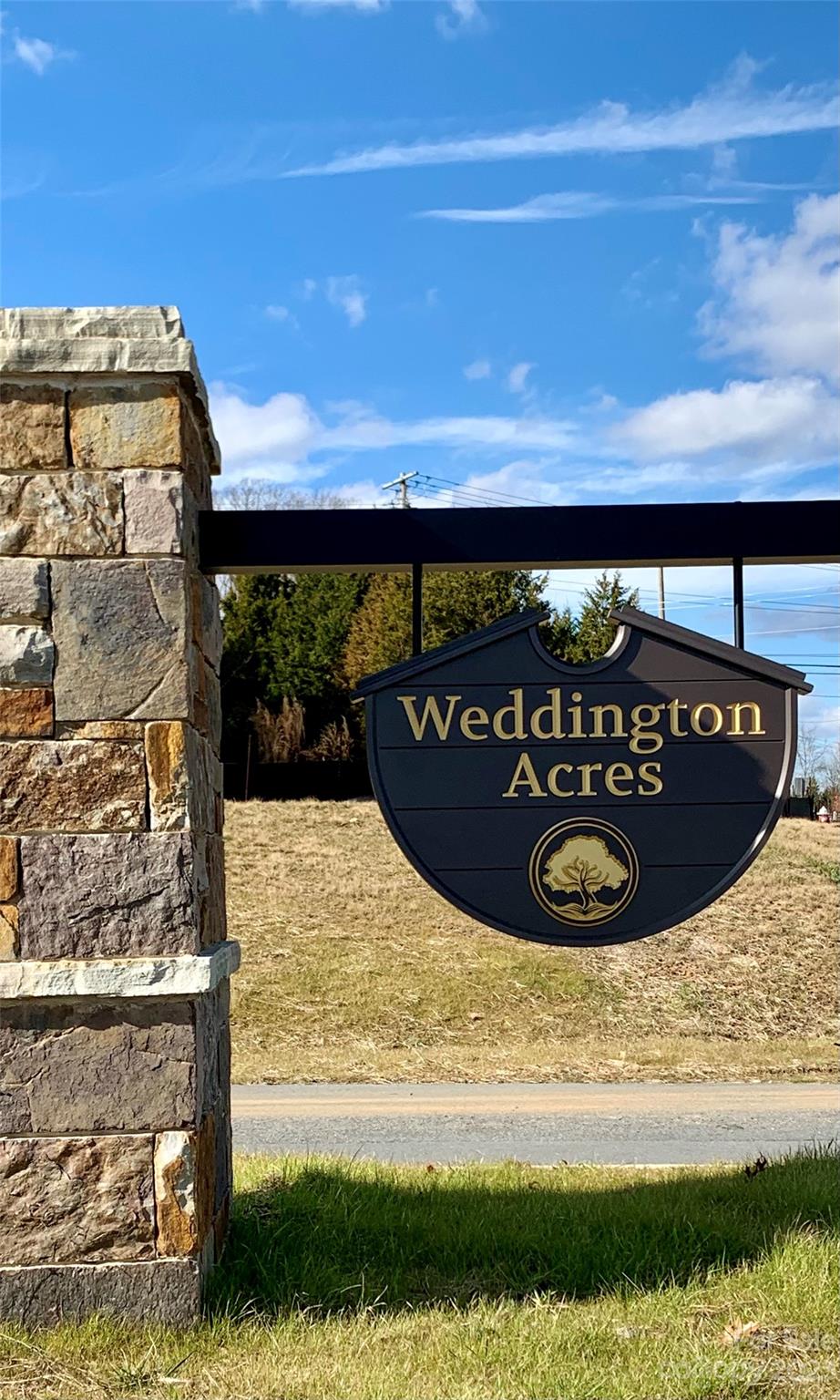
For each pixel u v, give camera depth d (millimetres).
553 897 5383
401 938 17953
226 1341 4488
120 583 4859
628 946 18219
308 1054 13969
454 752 5441
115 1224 4652
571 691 5461
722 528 5414
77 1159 4676
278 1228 5543
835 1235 5465
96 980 4641
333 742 32562
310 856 21984
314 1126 9586
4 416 4898
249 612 34719
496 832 5410
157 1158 4680
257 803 26016
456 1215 5941
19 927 4734
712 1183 6613
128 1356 4363
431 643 27219
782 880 21547
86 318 4902
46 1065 4695
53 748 4801
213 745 5656
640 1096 11133
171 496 4879
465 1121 9781
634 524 5410
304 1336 4531
